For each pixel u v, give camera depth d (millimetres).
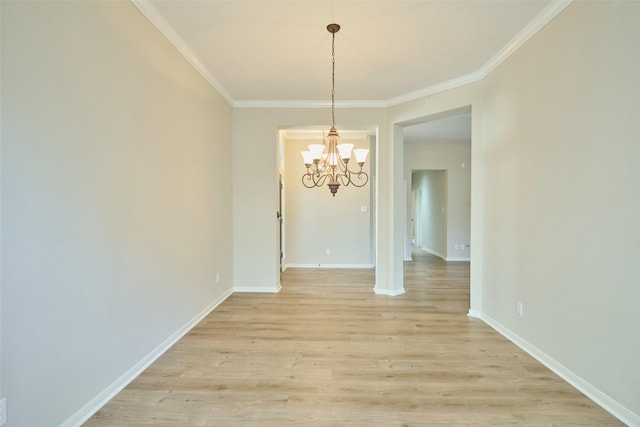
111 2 1886
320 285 4781
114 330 1935
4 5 1273
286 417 1722
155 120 2373
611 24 1763
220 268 3834
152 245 2346
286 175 6273
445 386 2035
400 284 4340
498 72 2936
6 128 1284
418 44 2729
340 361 2371
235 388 2000
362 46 2766
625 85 1686
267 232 4336
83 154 1680
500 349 2582
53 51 1492
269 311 3537
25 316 1367
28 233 1378
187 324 2941
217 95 3672
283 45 2754
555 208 2203
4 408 1284
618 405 1729
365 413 1761
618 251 1729
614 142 1749
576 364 2020
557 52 2184
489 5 2186
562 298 2139
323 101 4195
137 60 2145
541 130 2350
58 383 1532
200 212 3223
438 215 8078
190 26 2465
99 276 1807
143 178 2227
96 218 1778
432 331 2967
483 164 3215
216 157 3662
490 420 1704
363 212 6230
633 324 1651
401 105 4031
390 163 4203
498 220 2949
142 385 2029
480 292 3312
